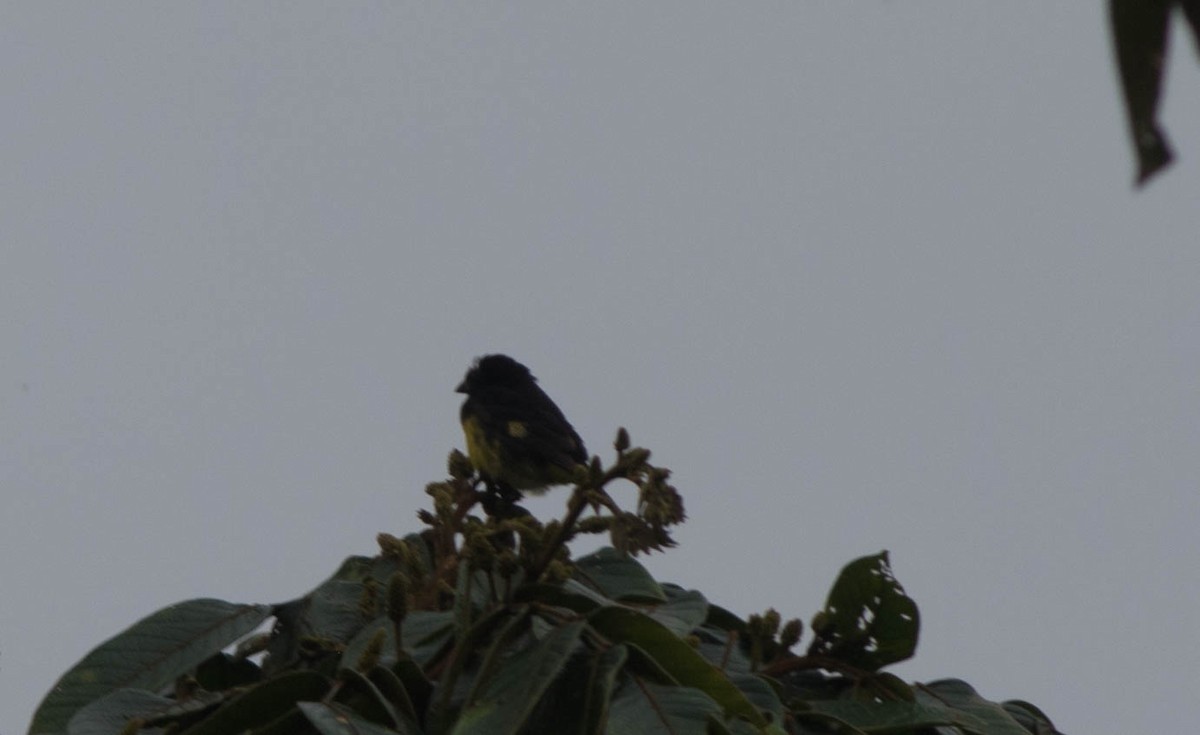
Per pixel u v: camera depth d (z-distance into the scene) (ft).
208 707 20.97
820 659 24.04
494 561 21.04
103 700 21.65
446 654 21.65
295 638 24.85
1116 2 8.41
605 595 23.94
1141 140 8.38
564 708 18.52
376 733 17.90
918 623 23.77
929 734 23.13
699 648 23.68
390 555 24.93
